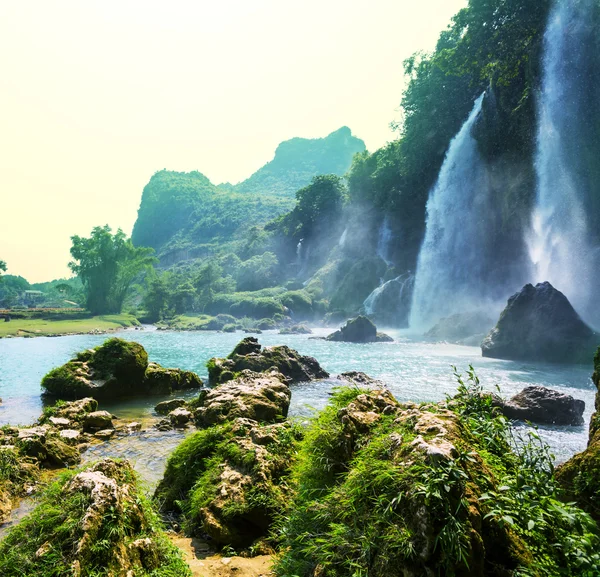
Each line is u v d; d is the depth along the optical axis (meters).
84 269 84.69
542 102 43.22
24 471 7.98
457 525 2.88
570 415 11.85
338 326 60.12
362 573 3.21
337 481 4.75
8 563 3.61
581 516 3.24
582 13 40.56
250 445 6.81
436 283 56.78
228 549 5.28
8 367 24.34
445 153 63.41
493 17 50.62
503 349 26.25
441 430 3.89
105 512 4.02
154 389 17.19
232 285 94.56
